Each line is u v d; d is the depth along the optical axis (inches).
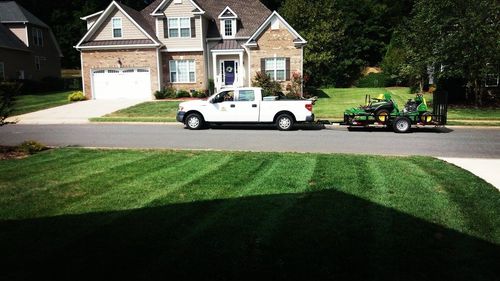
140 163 364.5
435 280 158.7
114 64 1173.1
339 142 527.2
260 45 1098.1
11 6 1617.9
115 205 242.8
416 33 999.6
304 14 1573.6
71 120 803.4
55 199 254.7
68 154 411.5
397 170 335.9
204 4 1316.4
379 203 246.1
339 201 249.4
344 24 1728.6
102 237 196.5
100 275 161.8
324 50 1616.6
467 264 171.0
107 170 334.6
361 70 1809.8
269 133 622.5
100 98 1192.2
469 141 541.6
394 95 1210.0
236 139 552.1
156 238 195.3
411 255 178.5
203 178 307.3
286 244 188.2
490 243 191.5
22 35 1599.4
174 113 878.4
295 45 1087.0
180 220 217.9
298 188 278.8
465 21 877.2
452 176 314.7
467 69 925.2
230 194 264.5
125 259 174.7
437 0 919.7
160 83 1186.0
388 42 1894.7
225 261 172.4
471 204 246.2
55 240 193.6
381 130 663.1
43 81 1587.1
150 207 238.7
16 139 559.8
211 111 669.9
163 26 1184.2
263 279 158.9
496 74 924.6
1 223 214.8
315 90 1333.7
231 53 1178.6
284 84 1107.9
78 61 2615.7
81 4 2628.0
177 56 1194.0
